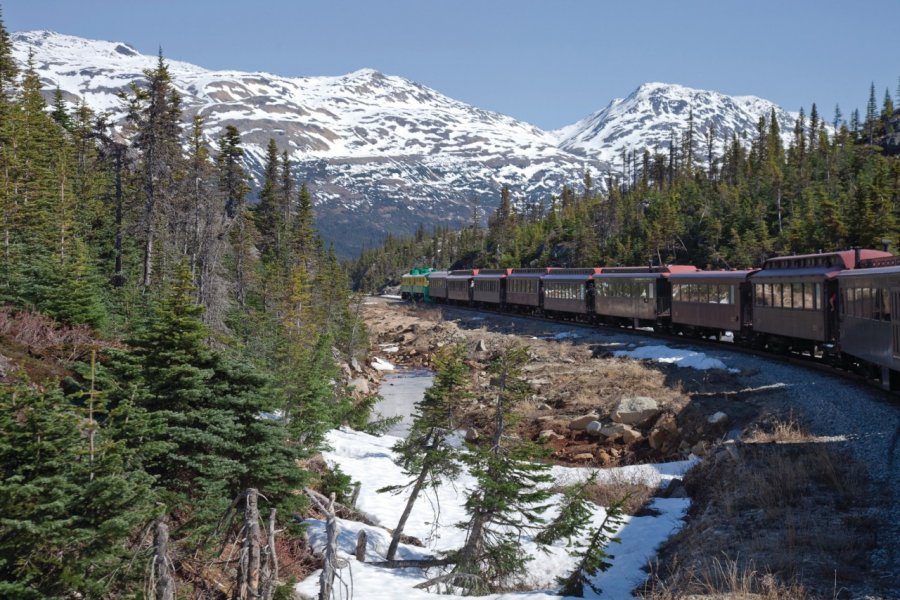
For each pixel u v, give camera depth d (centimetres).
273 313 3628
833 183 9738
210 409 1170
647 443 2478
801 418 1938
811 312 2661
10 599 779
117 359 1197
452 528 1752
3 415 873
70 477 884
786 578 970
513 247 13312
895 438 1492
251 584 799
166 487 1113
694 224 10081
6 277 2138
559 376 3447
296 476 1238
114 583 880
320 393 1830
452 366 1500
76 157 5053
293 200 7019
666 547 1391
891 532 1057
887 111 12512
